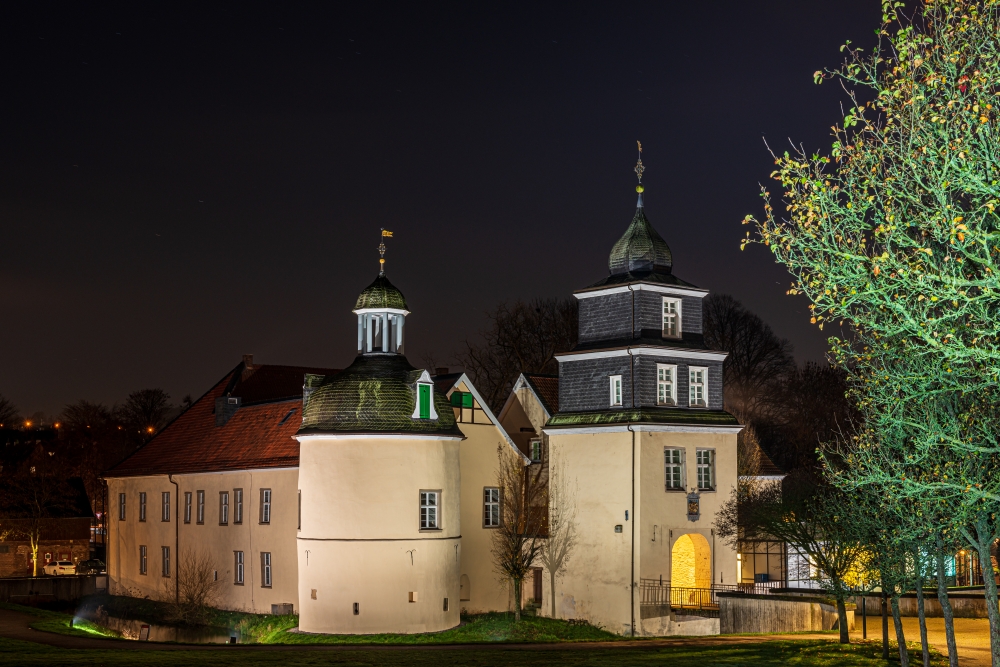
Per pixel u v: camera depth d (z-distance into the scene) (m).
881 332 18.53
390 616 42.66
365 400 44.03
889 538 24.02
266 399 61.25
